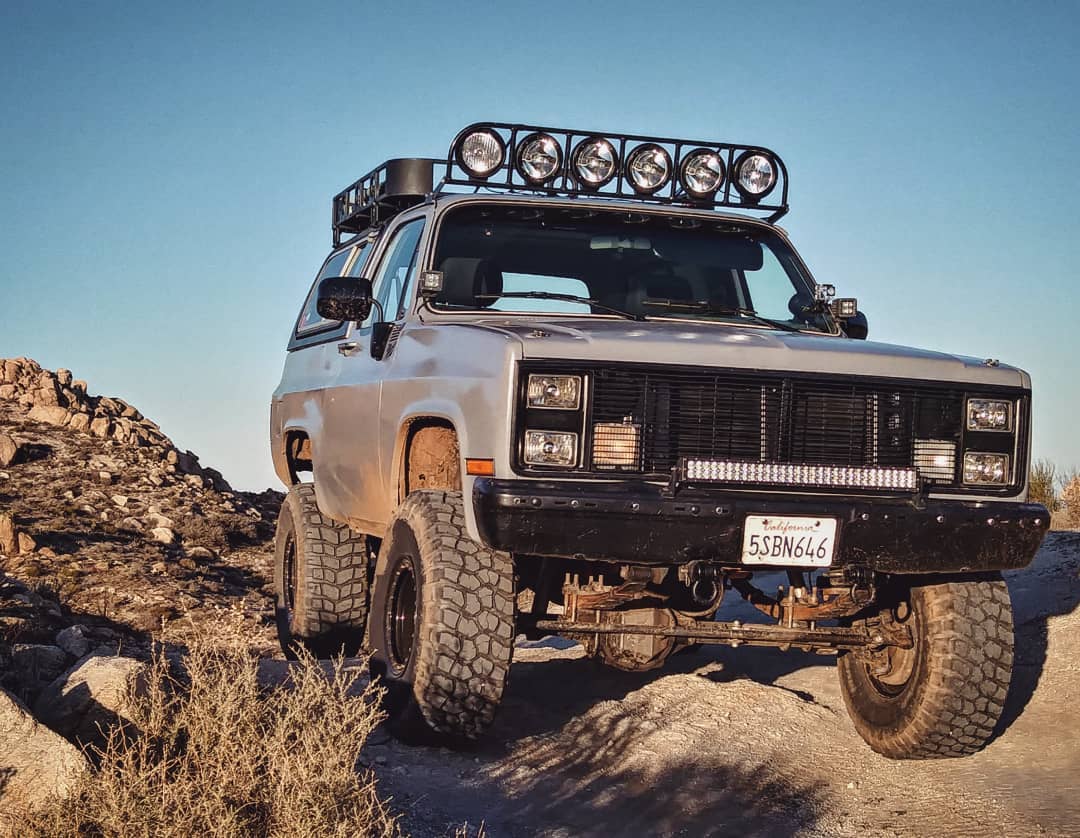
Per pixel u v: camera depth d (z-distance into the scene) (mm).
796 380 4934
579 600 5332
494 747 5312
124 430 17156
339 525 7355
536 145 6344
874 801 4984
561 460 4727
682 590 5605
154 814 3385
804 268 6570
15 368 18875
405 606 5453
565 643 9555
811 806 4855
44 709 4105
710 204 6691
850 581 5117
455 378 5137
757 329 5855
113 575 10578
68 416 17312
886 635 5508
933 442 5125
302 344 8133
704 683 6598
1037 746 5773
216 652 4477
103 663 4199
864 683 5859
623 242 6246
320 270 8648
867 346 5254
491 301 5879
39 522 12648
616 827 4441
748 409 4902
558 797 4723
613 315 5852
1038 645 7543
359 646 7309
